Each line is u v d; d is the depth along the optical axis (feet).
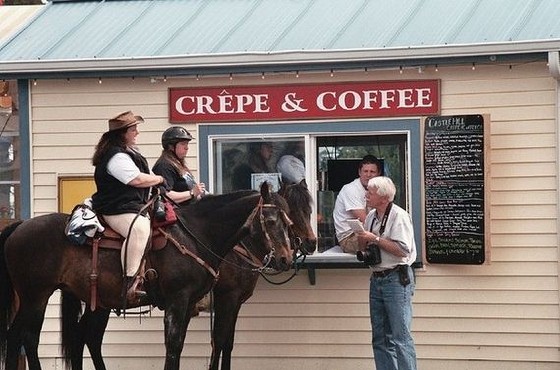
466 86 35.81
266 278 36.24
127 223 30.42
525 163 35.40
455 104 35.91
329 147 37.58
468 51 34.45
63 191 38.55
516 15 36.19
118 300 30.94
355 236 34.88
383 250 31.09
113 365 38.14
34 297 31.19
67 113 38.45
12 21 42.27
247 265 33.37
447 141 35.60
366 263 31.19
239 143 37.73
